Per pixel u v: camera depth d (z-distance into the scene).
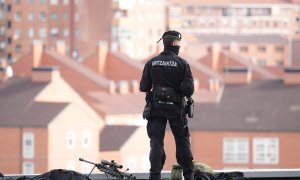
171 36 21.97
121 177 21.84
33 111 187.00
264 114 198.25
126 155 189.00
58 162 182.25
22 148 181.38
